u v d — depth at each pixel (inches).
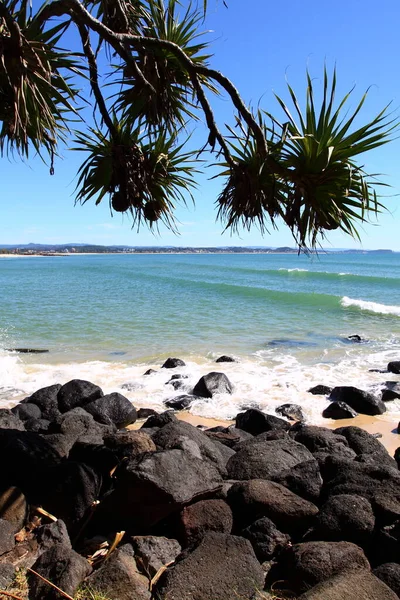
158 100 158.2
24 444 171.6
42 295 1170.6
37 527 150.1
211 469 166.2
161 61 152.9
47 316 820.6
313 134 126.9
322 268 2502.5
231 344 601.0
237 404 371.2
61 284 1526.8
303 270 2231.8
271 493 162.1
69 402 335.6
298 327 729.6
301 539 153.4
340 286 1424.7
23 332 674.2
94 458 178.9
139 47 142.8
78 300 1058.7
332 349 579.5
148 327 717.9
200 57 157.0
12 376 446.3
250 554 134.2
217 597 122.3
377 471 176.4
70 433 227.1
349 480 174.7
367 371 476.4
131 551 139.5
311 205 131.0
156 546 140.6
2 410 269.4
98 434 218.8
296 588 129.0
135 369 478.9
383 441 302.5
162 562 137.3
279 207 139.6
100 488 165.9
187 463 162.1
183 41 156.9
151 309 911.7
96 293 1216.2
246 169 136.5
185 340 623.5
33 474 164.6
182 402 367.6
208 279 1662.2
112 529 153.3
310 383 429.1
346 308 929.5
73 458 183.3
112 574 124.1
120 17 158.7
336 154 123.3
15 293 1222.9
